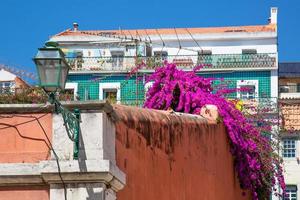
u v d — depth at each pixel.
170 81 28.78
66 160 15.70
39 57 13.42
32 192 15.82
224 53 70.94
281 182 30.66
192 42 71.06
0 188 15.85
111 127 16.91
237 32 71.12
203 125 24.16
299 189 63.06
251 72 67.56
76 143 15.81
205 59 68.50
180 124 22.22
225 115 26.67
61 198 15.60
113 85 66.75
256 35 70.88
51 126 16.05
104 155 15.95
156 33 71.44
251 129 28.64
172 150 21.44
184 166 22.25
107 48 69.50
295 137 63.25
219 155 25.61
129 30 72.50
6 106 16.16
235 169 27.33
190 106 27.69
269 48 70.88
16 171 15.72
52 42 13.71
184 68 68.19
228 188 26.39
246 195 28.17
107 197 16.02
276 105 62.25
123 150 18.31
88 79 67.19
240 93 66.56
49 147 15.96
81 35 70.31
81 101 15.88
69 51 69.88
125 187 18.17
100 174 15.55
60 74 13.48
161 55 68.69
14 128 16.14
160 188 20.53
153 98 28.67
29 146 16.06
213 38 71.00
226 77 67.62
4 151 16.08
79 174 15.56
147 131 19.91
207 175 24.16
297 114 62.47
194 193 22.94
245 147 27.45
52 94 13.99
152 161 20.11
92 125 15.90
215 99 27.53
